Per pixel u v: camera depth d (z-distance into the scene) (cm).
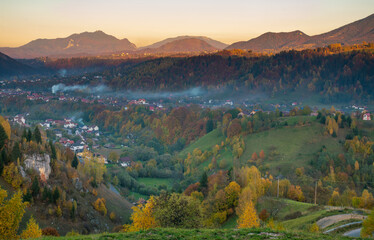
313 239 3020
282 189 9269
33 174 8238
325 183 11731
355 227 5000
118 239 3039
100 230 8450
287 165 13962
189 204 5088
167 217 4869
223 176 10938
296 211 7188
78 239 3044
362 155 14038
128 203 11675
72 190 9081
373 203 7725
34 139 9181
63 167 9756
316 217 6094
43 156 8831
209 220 7375
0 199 4025
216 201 8381
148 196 13512
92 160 13788
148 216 5031
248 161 15188
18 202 4009
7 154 8206
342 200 8569
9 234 3884
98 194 10356
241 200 7694
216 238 3042
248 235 3128
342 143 15488
